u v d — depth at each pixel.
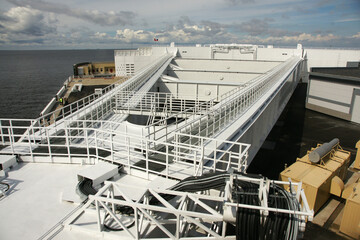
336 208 15.60
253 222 5.33
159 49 57.56
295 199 5.61
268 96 21.06
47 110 52.47
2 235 6.84
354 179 18.73
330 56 57.25
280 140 28.62
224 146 12.33
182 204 6.27
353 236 13.39
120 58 56.72
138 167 9.75
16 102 75.25
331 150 17.58
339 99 36.62
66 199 8.25
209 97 31.33
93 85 63.66
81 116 18.02
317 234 13.65
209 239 5.99
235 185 5.88
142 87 27.58
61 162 11.02
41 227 7.14
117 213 7.21
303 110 41.88
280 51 56.31
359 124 34.16
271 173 21.25
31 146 11.88
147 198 6.60
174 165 10.05
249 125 15.34
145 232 6.58
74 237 6.62
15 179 9.75
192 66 49.91
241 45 56.88
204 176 6.86
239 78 37.53
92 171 9.21
